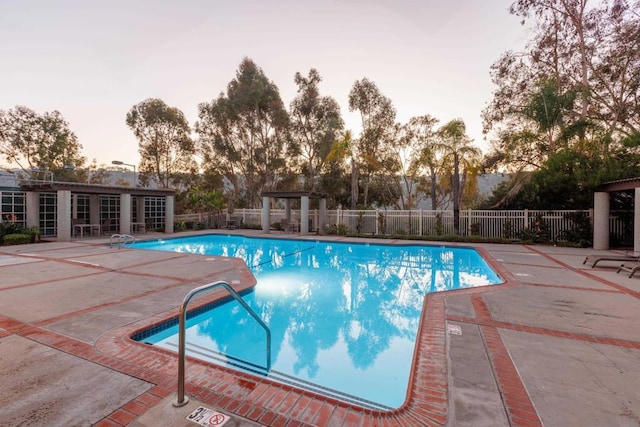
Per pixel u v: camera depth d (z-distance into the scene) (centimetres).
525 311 468
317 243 1523
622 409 224
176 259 962
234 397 245
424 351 330
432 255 1234
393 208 2714
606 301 519
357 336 475
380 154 2336
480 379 270
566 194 1421
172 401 237
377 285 790
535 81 1631
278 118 2498
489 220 1530
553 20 1598
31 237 1377
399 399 307
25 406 229
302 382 341
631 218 1288
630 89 1511
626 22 1445
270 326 513
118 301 521
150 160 2638
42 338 362
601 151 1259
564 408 226
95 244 1345
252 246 1494
